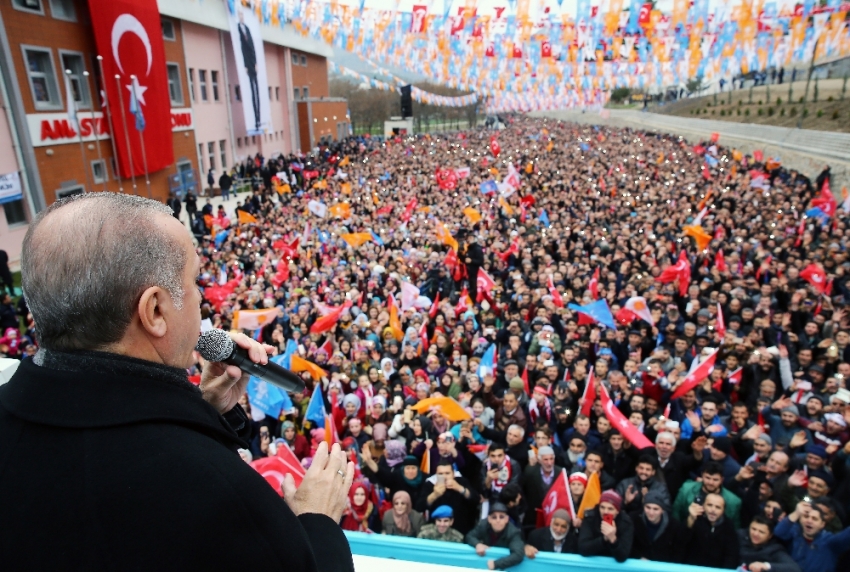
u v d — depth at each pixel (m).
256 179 30.45
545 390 6.94
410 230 17.06
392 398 7.17
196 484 0.81
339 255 14.30
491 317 10.17
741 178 24.41
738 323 9.08
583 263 12.61
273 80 41.19
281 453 3.99
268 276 12.67
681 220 17.05
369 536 3.67
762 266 11.98
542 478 5.51
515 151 39.97
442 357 8.51
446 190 24.58
